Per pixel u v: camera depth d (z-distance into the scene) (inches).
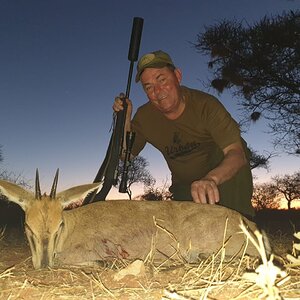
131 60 62.6
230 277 36.9
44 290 35.7
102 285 35.3
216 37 136.1
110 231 51.6
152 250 49.3
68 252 50.3
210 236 50.3
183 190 61.2
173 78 55.3
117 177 58.0
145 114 59.9
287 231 101.3
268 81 140.2
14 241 72.7
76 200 50.1
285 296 31.8
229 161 50.8
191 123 56.4
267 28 133.4
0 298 33.9
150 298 32.6
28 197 49.2
